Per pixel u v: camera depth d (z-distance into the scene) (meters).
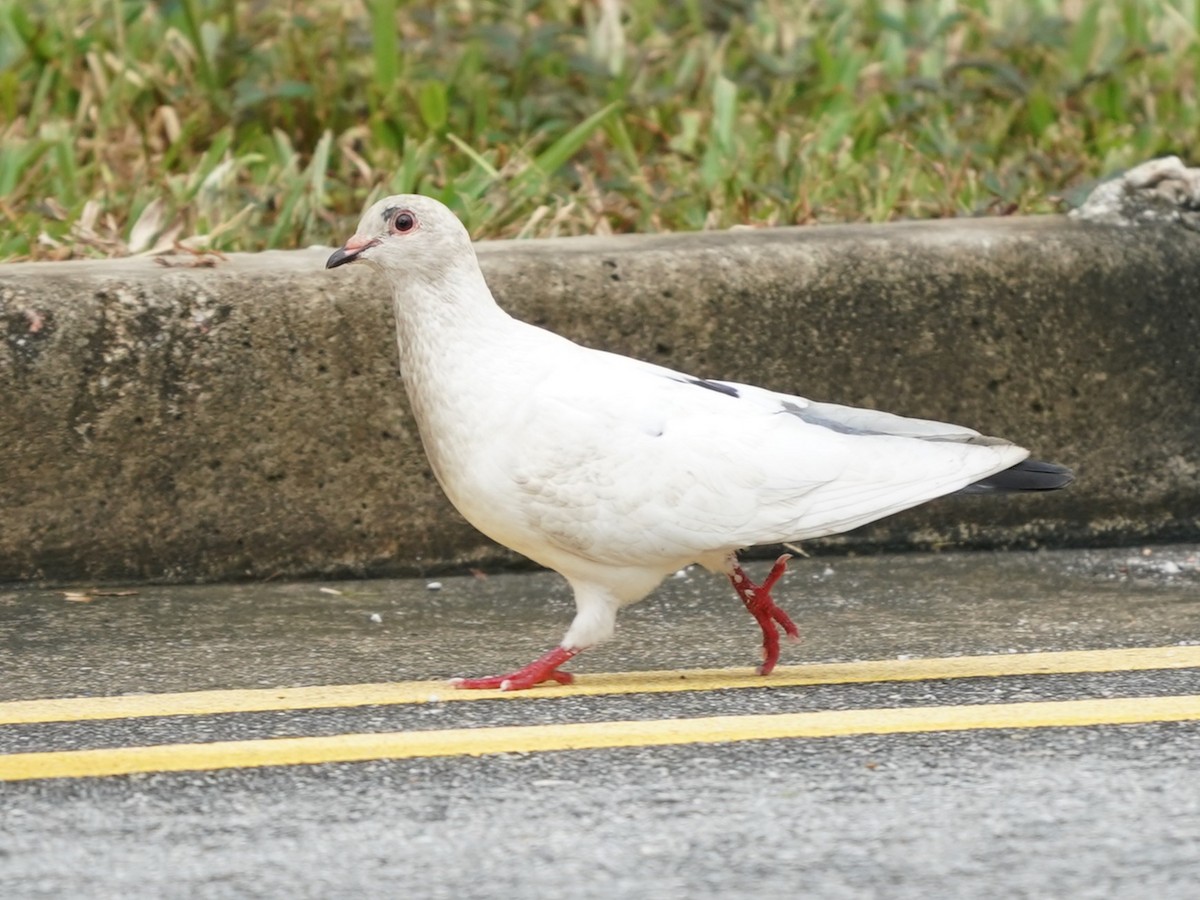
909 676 7.95
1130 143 13.81
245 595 9.66
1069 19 15.75
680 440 7.47
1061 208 12.09
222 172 12.09
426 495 10.05
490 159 12.92
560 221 11.71
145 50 14.59
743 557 10.41
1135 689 7.65
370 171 12.79
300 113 13.98
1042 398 10.59
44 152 12.59
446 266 7.65
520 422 7.48
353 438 9.93
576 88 14.61
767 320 10.31
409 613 9.34
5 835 6.04
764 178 12.98
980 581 9.89
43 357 9.52
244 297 9.74
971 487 7.76
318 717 7.39
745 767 6.66
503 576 10.18
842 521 7.48
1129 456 10.70
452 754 6.87
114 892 5.55
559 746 6.96
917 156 13.13
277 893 5.54
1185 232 10.78
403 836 5.99
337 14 14.82
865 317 10.40
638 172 13.02
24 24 14.17
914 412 10.49
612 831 6.02
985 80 15.14
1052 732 7.04
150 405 9.66
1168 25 15.86
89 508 9.66
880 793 6.36
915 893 5.49
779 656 8.38
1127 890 5.50
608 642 8.76
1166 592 9.60
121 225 11.88
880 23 15.49
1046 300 10.55
